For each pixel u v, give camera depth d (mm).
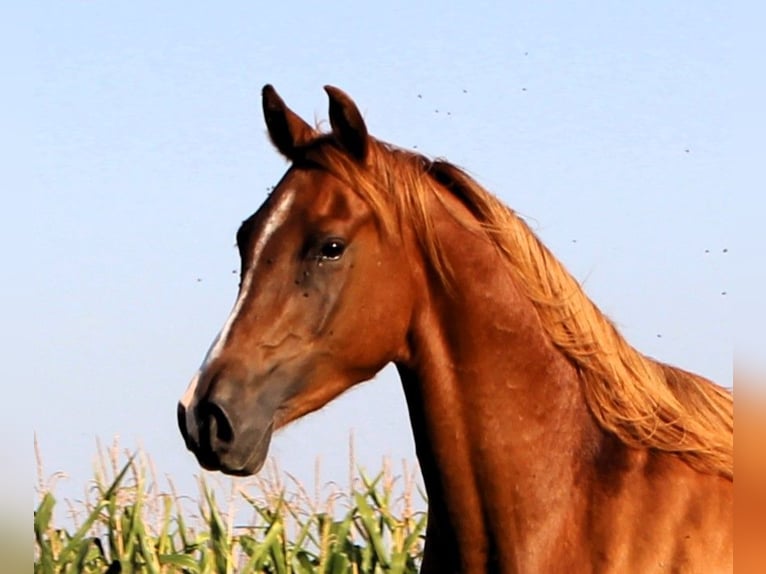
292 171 8109
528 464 7871
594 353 8016
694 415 8164
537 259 8078
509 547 7848
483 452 7871
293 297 7762
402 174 7992
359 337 7840
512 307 7957
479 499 7906
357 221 7832
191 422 7582
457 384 7922
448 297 7934
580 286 8227
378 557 12992
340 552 13062
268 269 7805
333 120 8008
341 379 7922
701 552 7719
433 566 8148
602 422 7977
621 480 7875
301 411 7875
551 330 8008
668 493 7832
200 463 7684
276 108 8312
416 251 7969
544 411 7934
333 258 7777
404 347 8031
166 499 13727
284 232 7832
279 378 7711
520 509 7848
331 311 7777
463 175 8172
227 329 7762
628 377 8031
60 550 13477
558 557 7797
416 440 8141
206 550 13453
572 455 7941
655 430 7949
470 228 8008
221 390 7566
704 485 7914
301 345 7754
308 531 13297
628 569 7703
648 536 7746
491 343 7898
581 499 7875
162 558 13297
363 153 7957
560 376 8008
